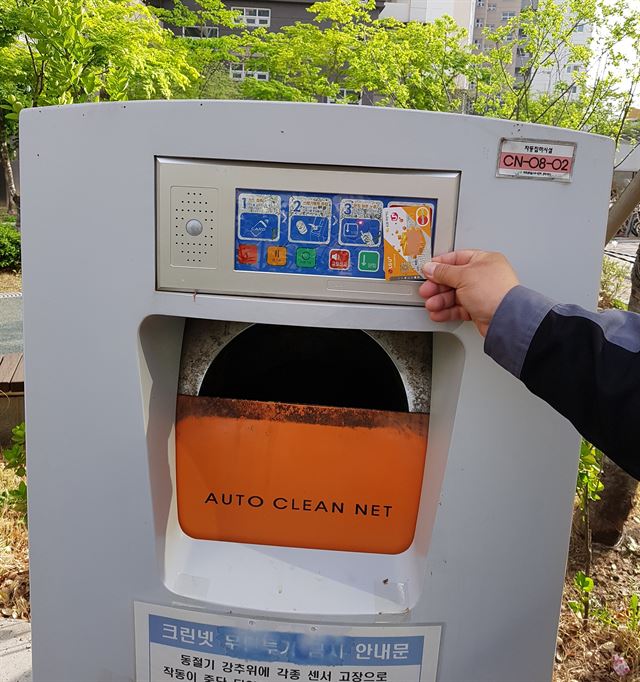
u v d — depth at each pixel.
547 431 1.07
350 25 11.53
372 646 1.13
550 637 1.15
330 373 1.44
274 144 1.00
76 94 2.32
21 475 2.18
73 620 1.20
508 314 0.92
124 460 1.12
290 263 1.03
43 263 1.08
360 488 1.20
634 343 0.87
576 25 6.13
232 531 1.23
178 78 8.31
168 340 1.19
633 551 2.83
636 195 1.93
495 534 1.11
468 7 22.59
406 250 1.02
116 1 6.71
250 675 1.16
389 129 0.98
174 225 1.03
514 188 1.01
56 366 1.11
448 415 1.10
